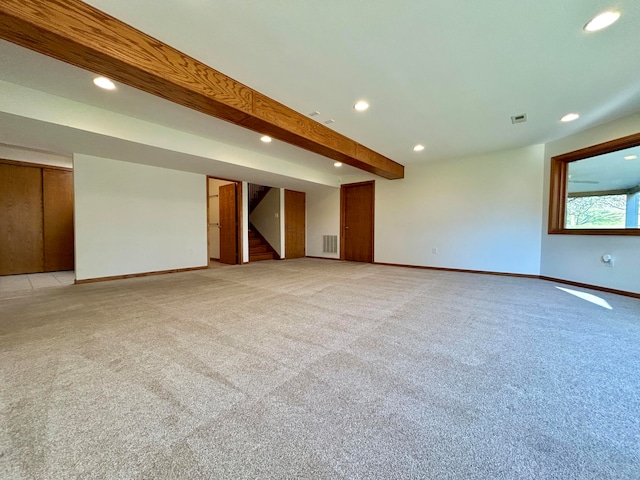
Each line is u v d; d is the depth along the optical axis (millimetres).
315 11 1715
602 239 3586
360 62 2248
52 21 1584
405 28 1862
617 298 3238
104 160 4344
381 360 1769
